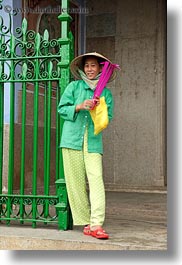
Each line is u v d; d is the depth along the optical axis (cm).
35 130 389
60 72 379
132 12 754
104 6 770
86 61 365
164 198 614
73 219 361
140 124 745
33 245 347
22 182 392
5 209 431
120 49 760
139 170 742
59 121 385
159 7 737
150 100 741
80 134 360
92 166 357
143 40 747
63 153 363
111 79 376
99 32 773
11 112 396
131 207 520
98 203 349
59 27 671
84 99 363
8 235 357
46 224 406
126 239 345
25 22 394
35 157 388
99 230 345
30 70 391
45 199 385
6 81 397
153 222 430
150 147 738
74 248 335
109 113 367
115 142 759
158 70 736
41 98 602
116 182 755
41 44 388
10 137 396
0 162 403
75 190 362
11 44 397
